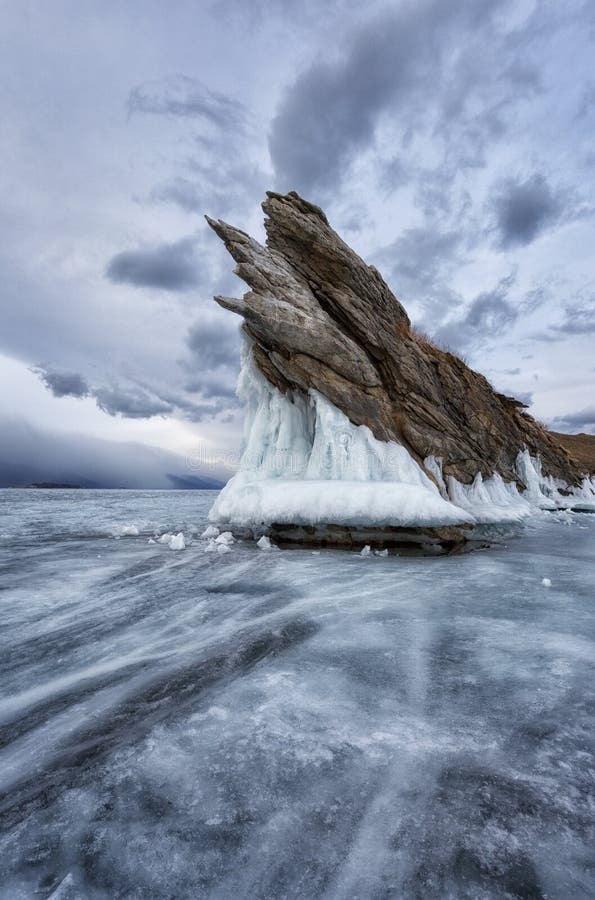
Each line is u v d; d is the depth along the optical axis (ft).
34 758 9.12
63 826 7.18
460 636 15.46
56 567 28.37
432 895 5.87
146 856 6.57
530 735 9.45
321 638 15.42
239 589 22.54
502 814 7.25
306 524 35.76
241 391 47.60
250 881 6.13
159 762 8.74
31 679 12.82
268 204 44.24
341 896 5.90
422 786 7.92
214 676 12.60
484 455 55.67
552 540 42.09
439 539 35.14
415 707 10.65
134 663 13.73
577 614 18.02
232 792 7.83
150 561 30.25
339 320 44.70
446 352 54.80
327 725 9.93
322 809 7.41
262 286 40.50
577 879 6.05
